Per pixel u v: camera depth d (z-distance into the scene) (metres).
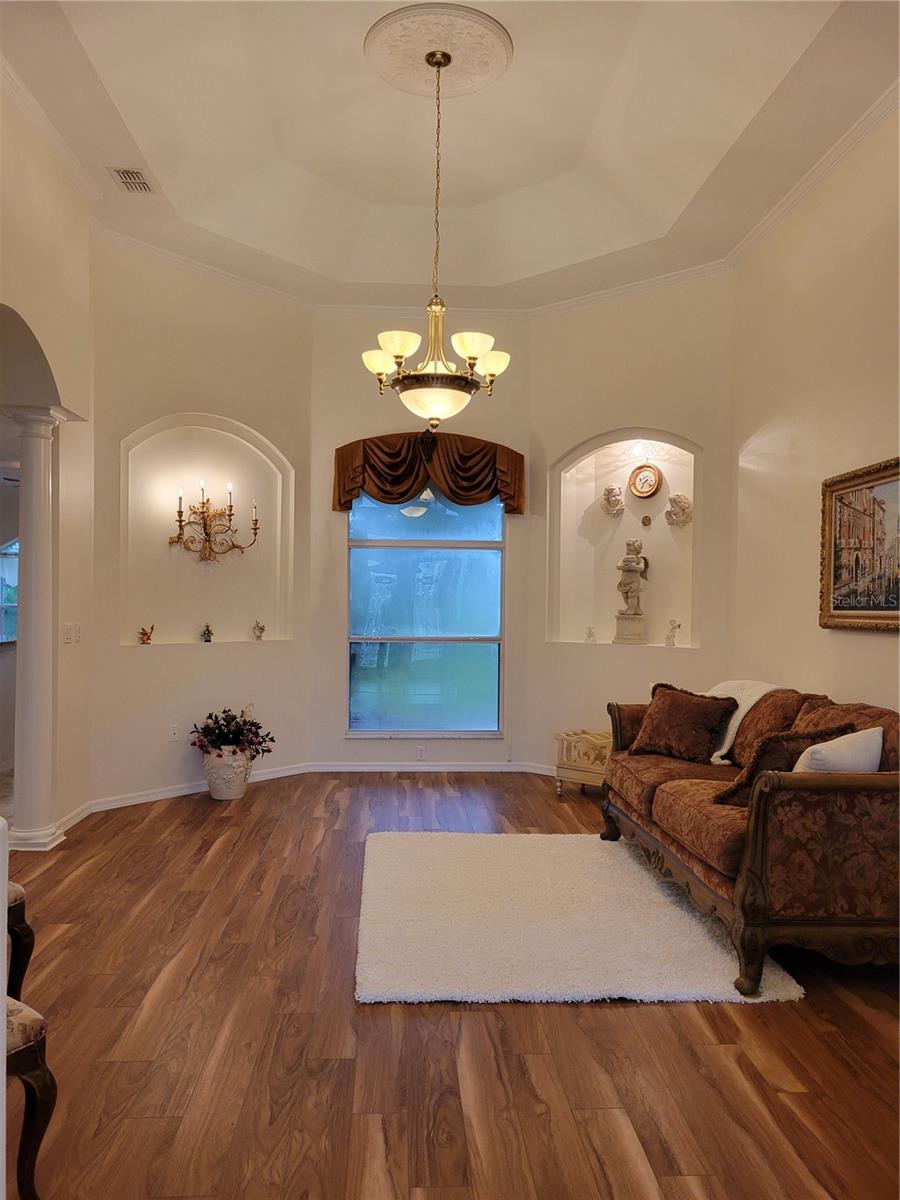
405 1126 2.36
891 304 4.06
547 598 6.90
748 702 4.86
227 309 6.29
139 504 5.99
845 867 3.15
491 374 4.67
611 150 5.21
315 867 4.56
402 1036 2.84
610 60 4.42
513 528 6.98
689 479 6.50
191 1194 2.09
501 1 3.98
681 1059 2.72
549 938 3.60
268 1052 2.73
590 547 6.98
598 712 6.65
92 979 3.24
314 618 6.87
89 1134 2.31
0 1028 1.52
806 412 4.92
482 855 4.74
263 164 5.39
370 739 6.95
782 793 3.11
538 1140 2.30
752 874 3.14
